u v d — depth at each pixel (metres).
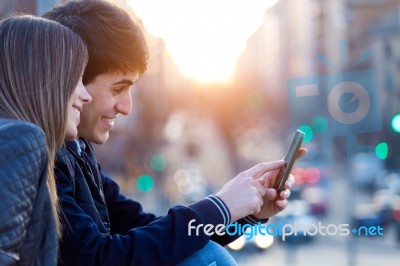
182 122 110.94
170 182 68.69
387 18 56.75
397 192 34.38
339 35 63.28
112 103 2.42
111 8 2.41
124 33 2.38
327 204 40.16
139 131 48.62
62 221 2.16
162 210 45.25
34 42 2.08
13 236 1.75
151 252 2.15
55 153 2.19
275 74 107.69
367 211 32.94
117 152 47.03
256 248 23.77
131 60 2.39
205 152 113.75
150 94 48.16
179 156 96.44
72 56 2.12
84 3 2.41
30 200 1.80
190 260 2.22
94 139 2.46
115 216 2.84
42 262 1.89
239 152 88.00
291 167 2.51
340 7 64.44
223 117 89.06
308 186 47.88
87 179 2.41
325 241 30.50
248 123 88.25
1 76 2.06
